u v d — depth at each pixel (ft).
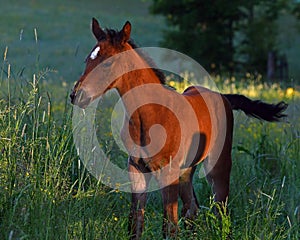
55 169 27.58
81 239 26.17
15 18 202.80
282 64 132.46
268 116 37.35
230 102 37.22
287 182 35.65
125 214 30.99
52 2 243.60
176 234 28.32
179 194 33.81
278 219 33.35
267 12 134.31
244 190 34.12
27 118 31.27
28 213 25.23
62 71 122.72
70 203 26.68
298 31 152.25
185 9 133.69
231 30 133.49
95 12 231.91
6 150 27.12
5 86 49.19
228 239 28.76
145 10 246.88
